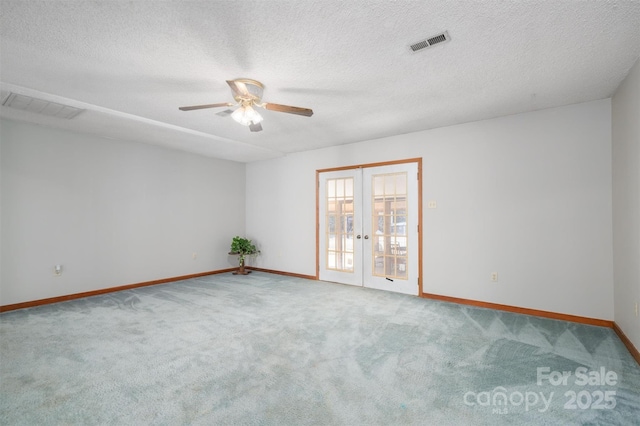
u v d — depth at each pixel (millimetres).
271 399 1866
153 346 2621
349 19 1865
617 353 2465
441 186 4074
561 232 3295
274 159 6062
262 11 1793
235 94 2594
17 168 3746
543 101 3176
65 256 4113
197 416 1708
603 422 1650
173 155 5348
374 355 2449
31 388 1979
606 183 3072
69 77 2633
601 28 1943
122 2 1703
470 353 2477
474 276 3816
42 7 1741
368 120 3795
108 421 1668
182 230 5457
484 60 2357
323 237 5324
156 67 2459
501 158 3646
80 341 2721
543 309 3377
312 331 2959
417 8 1766
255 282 5195
